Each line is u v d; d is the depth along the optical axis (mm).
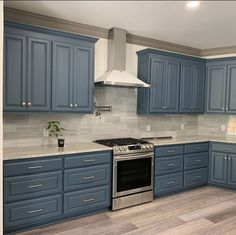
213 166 4547
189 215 3363
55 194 3037
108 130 4082
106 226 3029
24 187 2824
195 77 4684
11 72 2891
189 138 4680
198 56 5156
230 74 4574
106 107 4031
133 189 3631
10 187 2738
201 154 4488
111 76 3574
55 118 3594
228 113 4621
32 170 2867
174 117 4906
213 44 4699
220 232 2922
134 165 3629
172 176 4113
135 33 4020
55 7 2996
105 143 3676
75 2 2828
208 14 3098
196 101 4734
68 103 3330
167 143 4020
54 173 3016
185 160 4273
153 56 4098
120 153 3477
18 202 2797
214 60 4727
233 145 4309
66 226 3021
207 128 5215
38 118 3461
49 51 3137
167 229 2973
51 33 3129
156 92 4172
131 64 4242
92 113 3557
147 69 4078
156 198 4004
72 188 3152
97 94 3941
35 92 3068
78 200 3201
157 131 4668
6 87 2867
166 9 2953
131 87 4141
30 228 2938
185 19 3303
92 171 3293
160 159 3955
